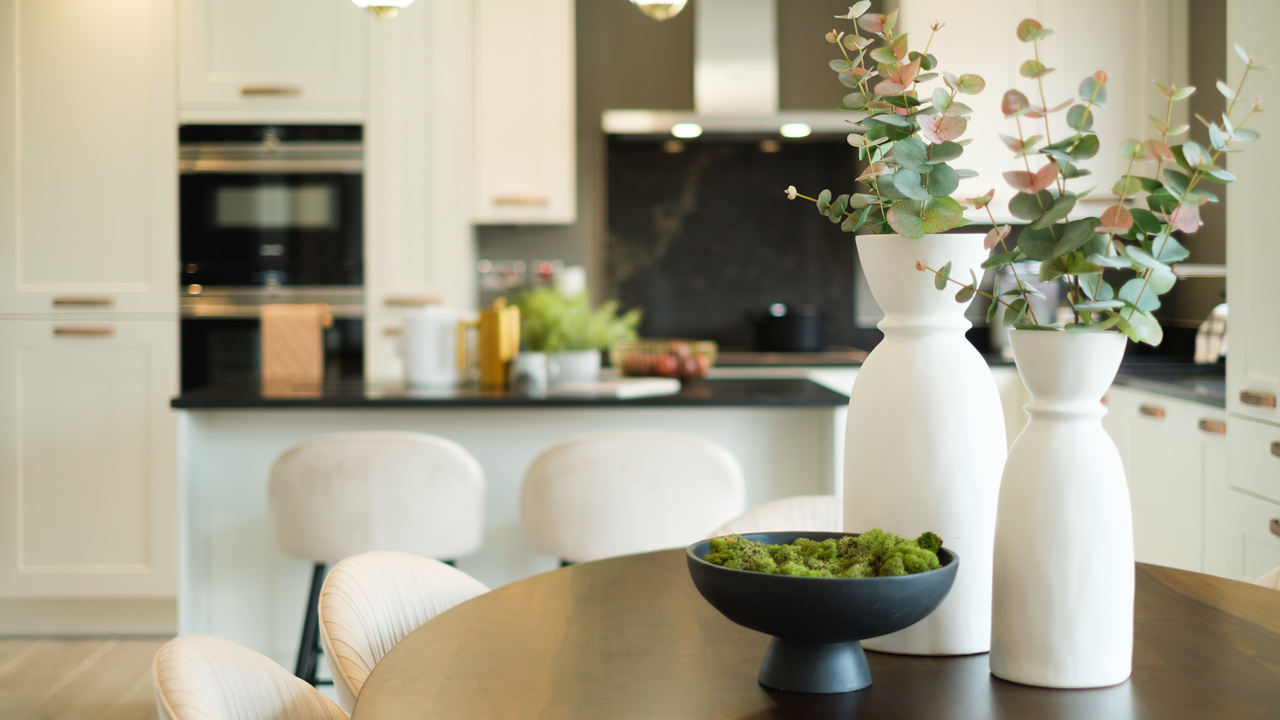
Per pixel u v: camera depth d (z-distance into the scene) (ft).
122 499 11.67
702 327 15.56
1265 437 7.87
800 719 2.79
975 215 13.48
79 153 11.98
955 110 3.06
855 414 3.42
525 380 9.05
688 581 4.32
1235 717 2.77
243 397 8.45
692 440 7.25
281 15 12.46
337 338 12.69
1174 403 9.62
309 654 7.77
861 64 3.30
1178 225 2.88
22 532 11.58
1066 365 2.96
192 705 2.88
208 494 9.17
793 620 2.77
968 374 3.34
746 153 15.46
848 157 15.39
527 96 13.69
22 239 11.90
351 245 12.67
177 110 12.20
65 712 8.78
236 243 12.43
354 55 12.57
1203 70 12.64
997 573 3.10
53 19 11.92
